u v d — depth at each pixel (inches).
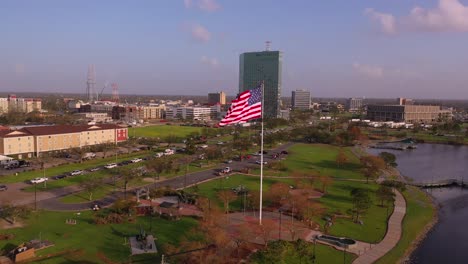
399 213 5423.2
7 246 3868.1
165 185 6530.5
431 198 6648.6
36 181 6555.1
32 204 5329.7
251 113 3698.3
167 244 3924.7
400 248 4252.0
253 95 3713.1
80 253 3730.3
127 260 3602.4
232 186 6550.2
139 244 3956.7
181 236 4202.8
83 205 5349.4
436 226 5216.5
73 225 4520.2
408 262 4005.9
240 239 4037.9
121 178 6924.2
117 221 4645.7
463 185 7603.4
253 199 5580.7
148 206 5182.1
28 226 4446.4
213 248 3693.4
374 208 5565.9
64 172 7460.6
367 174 7209.6
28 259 3570.4
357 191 5413.4
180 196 5649.6
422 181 7834.6
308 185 6535.4
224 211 5128.0
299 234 4375.0
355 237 4448.8
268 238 4190.5
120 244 3981.3
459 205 6284.5
